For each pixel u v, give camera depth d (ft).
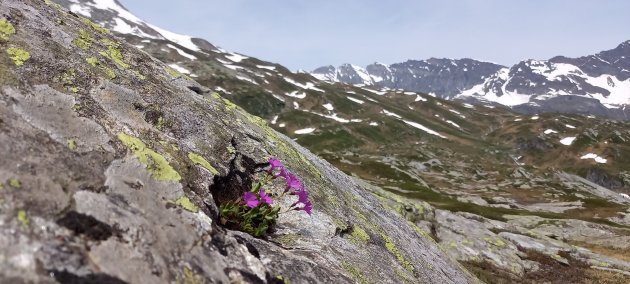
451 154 549.95
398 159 490.90
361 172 381.60
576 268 108.47
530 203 310.04
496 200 311.88
